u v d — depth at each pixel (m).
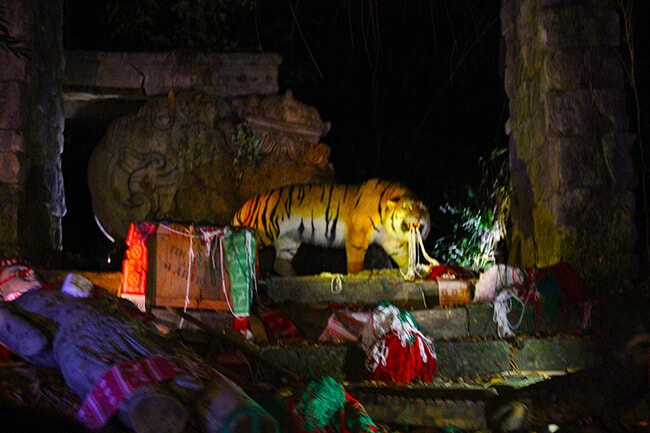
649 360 4.88
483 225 10.20
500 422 5.00
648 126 10.20
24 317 4.89
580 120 8.13
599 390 4.95
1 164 8.05
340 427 4.72
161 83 11.26
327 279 7.85
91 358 4.42
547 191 8.39
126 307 5.51
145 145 10.72
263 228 9.18
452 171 13.13
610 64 8.20
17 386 4.70
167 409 4.05
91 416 4.17
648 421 4.82
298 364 6.13
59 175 9.42
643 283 7.94
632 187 8.13
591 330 6.94
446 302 7.68
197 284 6.71
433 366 6.18
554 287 7.11
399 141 13.88
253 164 10.87
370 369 6.11
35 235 8.57
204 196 10.68
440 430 5.22
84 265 11.05
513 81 9.41
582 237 8.03
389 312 6.19
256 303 6.96
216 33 12.14
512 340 6.58
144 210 10.66
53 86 9.23
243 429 4.14
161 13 12.25
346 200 9.12
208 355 5.55
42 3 8.85
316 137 11.22
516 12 9.23
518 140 9.27
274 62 11.41
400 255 9.05
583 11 8.19
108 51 11.60
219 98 11.16
